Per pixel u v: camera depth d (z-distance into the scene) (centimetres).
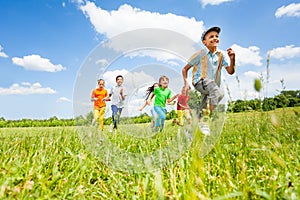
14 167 207
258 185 168
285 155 215
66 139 369
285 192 147
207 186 172
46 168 231
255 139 271
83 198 173
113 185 200
